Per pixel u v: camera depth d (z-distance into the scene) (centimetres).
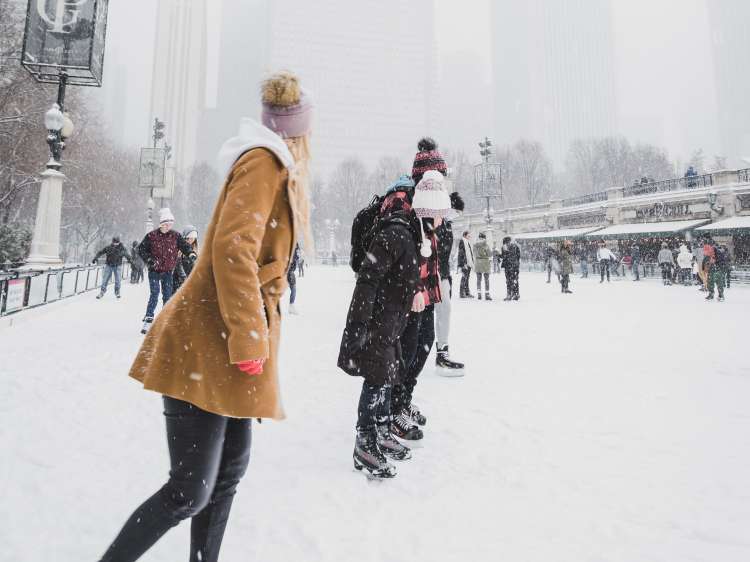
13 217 3155
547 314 962
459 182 7319
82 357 515
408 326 307
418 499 220
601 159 7019
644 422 322
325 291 1661
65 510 200
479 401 378
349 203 7900
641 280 2450
